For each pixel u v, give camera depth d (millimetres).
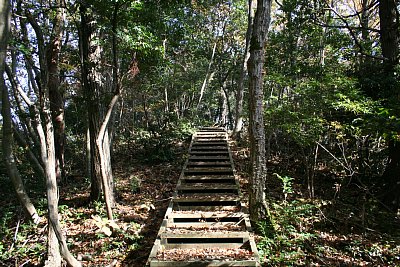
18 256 4664
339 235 5219
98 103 6430
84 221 5750
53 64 5430
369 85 6973
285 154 9188
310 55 11078
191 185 6723
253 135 5137
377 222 5727
